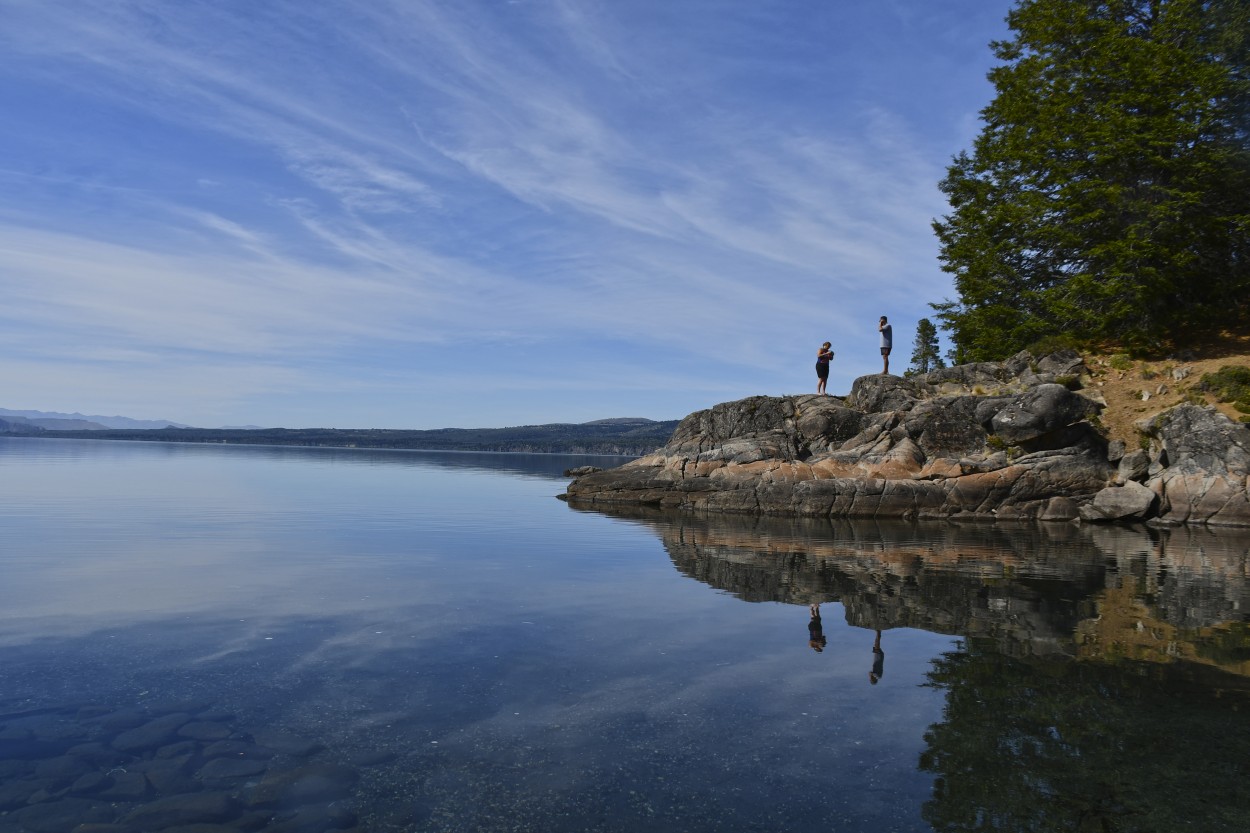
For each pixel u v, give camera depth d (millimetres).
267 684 5719
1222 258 30062
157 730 4773
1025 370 28188
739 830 3670
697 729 5016
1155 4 31922
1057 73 32844
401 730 4887
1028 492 23031
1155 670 6430
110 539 13570
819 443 27781
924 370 53969
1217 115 28734
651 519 21516
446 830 3607
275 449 121562
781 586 10422
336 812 3762
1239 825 3822
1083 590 10305
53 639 6816
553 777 4242
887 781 4277
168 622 7555
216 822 3604
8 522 15875
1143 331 28672
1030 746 4801
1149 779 4348
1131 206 29062
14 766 4188
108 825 3531
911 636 7594
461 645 6957
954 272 36594
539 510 23094
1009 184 34531
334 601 8719
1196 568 12602
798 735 4938
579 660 6574
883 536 17703
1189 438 21891
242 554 12172
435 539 14945
